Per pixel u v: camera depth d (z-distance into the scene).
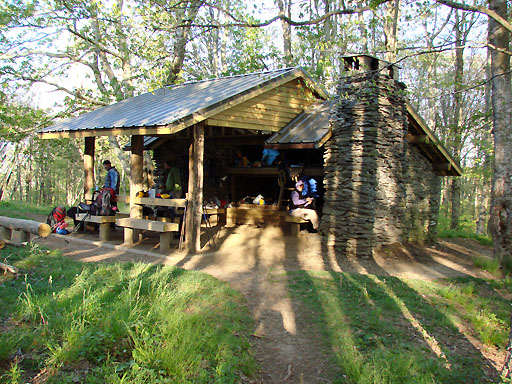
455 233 15.23
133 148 10.41
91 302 5.01
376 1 7.18
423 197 11.84
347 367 4.70
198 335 4.77
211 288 6.61
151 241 10.42
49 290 5.68
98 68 18.39
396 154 10.27
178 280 6.82
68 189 45.00
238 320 5.66
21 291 5.51
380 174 9.77
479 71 22.05
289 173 11.38
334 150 9.98
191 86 13.01
